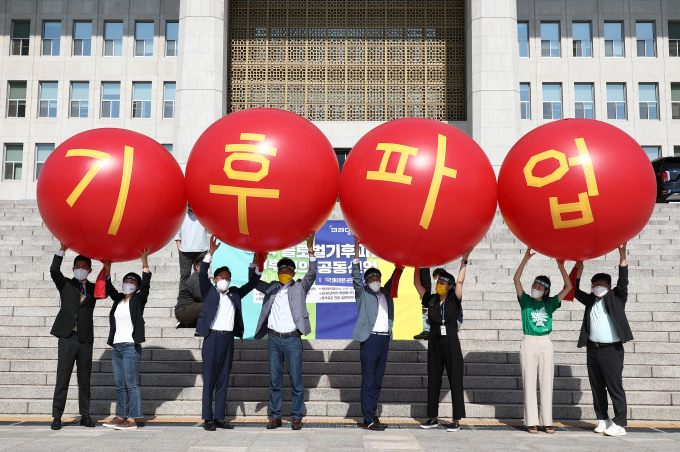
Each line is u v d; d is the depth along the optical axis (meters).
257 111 5.35
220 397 5.95
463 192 4.94
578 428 6.17
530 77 23.25
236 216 5.00
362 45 20.81
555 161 5.00
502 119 18.25
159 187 5.24
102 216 5.08
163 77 23.75
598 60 23.34
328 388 6.91
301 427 5.96
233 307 6.19
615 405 5.82
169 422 6.27
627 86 23.28
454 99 20.55
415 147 5.02
